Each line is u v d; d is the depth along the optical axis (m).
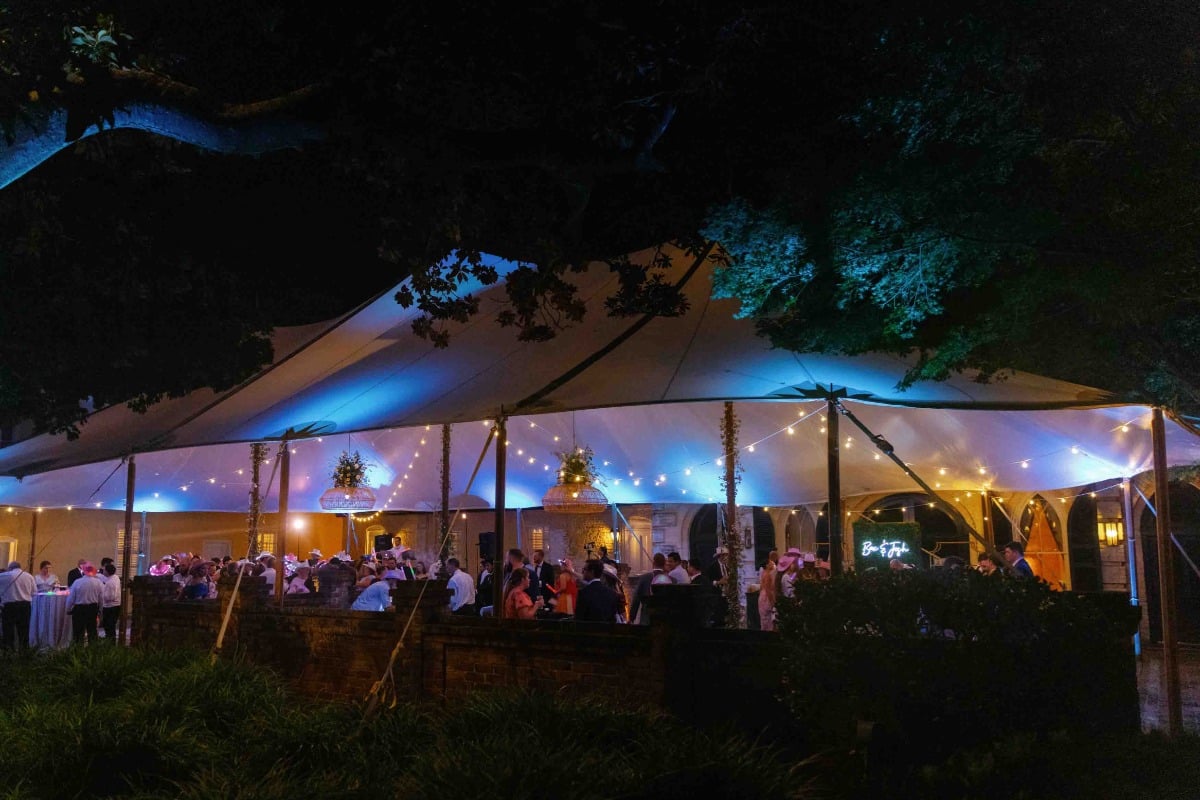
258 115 6.70
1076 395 8.24
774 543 20.02
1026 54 6.84
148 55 8.30
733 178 8.91
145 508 16.77
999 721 5.21
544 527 21.36
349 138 7.21
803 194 7.57
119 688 7.98
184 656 8.78
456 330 10.69
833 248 7.55
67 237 11.10
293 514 24.56
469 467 15.56
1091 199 7.26
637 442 14.12
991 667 5.19
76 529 22.42
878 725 5.28
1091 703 5.23
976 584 5.51
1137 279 7.20
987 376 8.48
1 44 6.18
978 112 6.72
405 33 7.44
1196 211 6.99
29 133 5.82
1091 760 4.73
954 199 6.88
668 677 7.42
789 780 4.72
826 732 5.65
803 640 5.79
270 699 7.51
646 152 7.83
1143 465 10.72
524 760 4.54
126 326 12.11
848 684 5.52
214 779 5.56
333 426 10.80
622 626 7.97
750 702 7.06
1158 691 10.19
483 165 7.45
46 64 6.05
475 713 5.96
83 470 14.32
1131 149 7.16
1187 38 7.00
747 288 7.99
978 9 6.75
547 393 9.25
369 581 12.91
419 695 9.27
